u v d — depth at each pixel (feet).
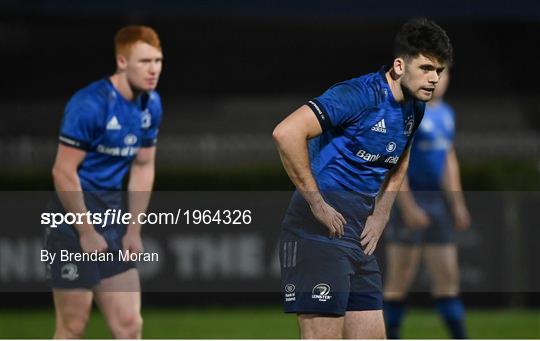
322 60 220.43
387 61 219.41
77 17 219.20
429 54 54.70
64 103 208.13
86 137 64.13
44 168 145.28
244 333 104.94
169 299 122.62
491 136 173.68
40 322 115.34
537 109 207.41
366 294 59.47
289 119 54.85
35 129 194.08
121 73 64.95
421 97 55.67
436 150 96.48
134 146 66.39
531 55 220.84
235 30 222.48
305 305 57.06
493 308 125.80
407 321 117.50
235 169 136.77
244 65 217.97
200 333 105.50
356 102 55.31
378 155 57.31
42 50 216.74
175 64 215.51
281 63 219.41
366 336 59.26
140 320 66.28
